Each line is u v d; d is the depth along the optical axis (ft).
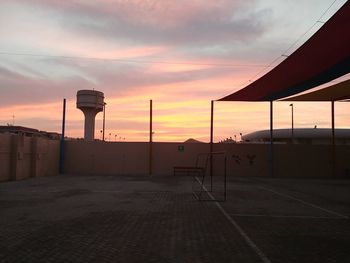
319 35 40.83
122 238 29.04
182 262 22.90
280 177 107.76
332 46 45.29
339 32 40.14
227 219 38.14
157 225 34.32
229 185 78.84
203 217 38.96
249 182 88.48
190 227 33.63
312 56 49.62
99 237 29.30
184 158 109.19
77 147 109.70
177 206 46.52
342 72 59.88
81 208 44.04
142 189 66.54
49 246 26.45
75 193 59.21
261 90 77.97
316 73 60.29
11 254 24.35
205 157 109.09
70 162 109.60
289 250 26.23
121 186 71.72
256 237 30.17
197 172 108.27
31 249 25.63
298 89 76.13
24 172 87.51
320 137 252.83
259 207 47.24
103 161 109.60
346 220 39.06
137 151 109.81
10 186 69.56
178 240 28.58
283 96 88.58
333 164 107.65
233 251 25.64
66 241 27.91
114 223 35.04
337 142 253.85
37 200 50.60
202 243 27.76
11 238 28.76
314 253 25.55
